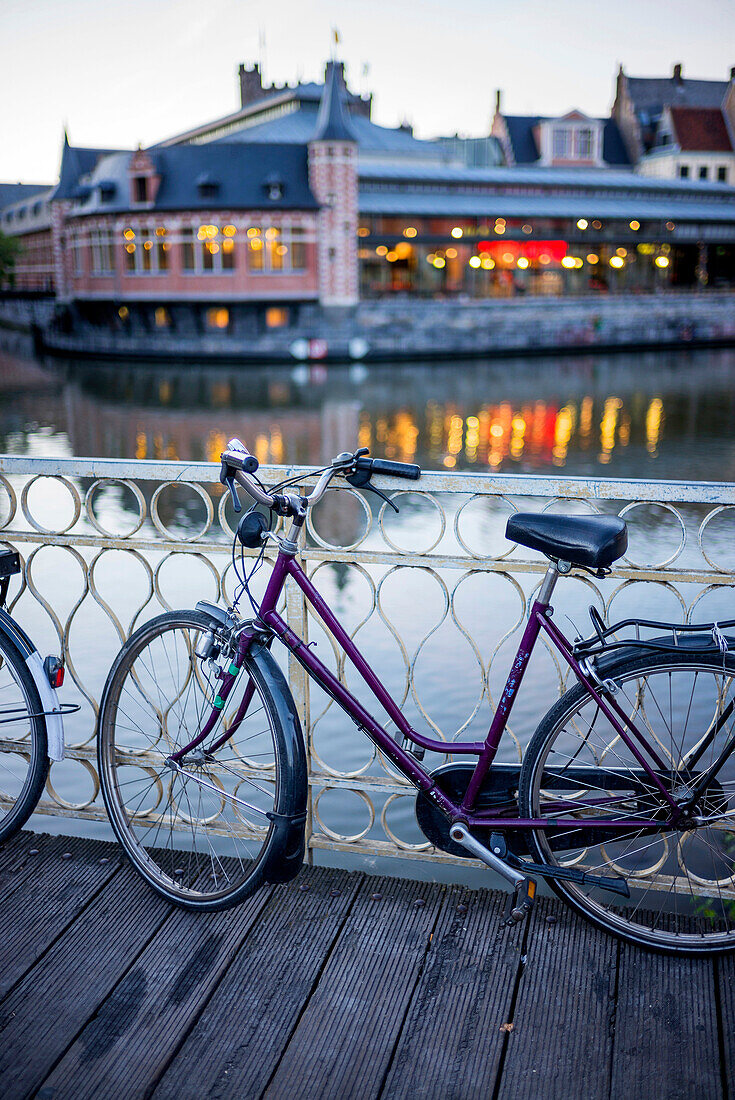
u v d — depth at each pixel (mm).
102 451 28141
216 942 2305
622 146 76688
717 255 70625
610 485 2211
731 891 2266
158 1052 1954
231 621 2180
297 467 2379
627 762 2184
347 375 48000
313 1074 1901
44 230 86625
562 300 58062
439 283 62812
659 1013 2061
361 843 2555
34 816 5688
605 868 2303
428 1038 2000
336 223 53188
